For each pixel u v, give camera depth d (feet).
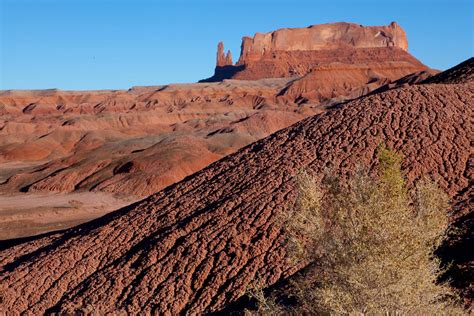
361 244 44.75
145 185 268.82
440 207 52.95
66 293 102.27
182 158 292.20
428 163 102.27
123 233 115.75
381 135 113.70
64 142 459.32
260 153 127.34
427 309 45.52
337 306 44.52
